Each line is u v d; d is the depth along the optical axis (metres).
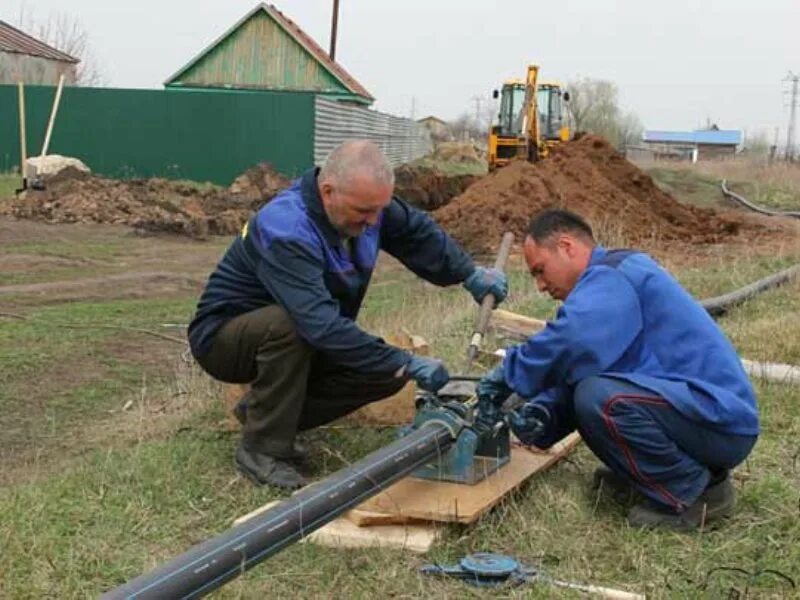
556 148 19.55
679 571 3.73
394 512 3.96
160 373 7.68
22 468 5.39
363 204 4.12
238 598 3.51
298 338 4.37
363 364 4.17
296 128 26.70
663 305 3.95
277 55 38.22
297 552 3.83
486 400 4.22
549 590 3.54
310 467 4.80
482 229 16.27
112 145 26.89
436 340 7.42
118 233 17.05
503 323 7.32
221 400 5.78
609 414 3.90
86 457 5.30
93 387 7.25
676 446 3.93
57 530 4.05
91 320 9.74
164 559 3.86
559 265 4.06
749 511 4.24
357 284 4.47
